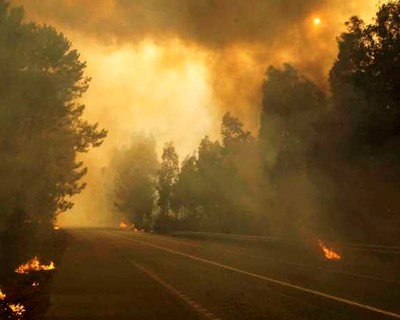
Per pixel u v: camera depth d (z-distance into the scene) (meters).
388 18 23.02
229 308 10.67
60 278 16.56
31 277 16.89
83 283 15.27
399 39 22.78
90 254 27.33
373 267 18.95
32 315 10.24
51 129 24.08
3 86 18.55
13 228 19.80
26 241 21.45
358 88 24.39
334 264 20.44
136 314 10.15
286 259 23.31
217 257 24.94
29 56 21.38
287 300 11.52
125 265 21.05
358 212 26.52
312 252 26.52
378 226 25.45
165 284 14.90
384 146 23.47
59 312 10.45
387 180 23.77
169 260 23.36
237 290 13.41
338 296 11.93
